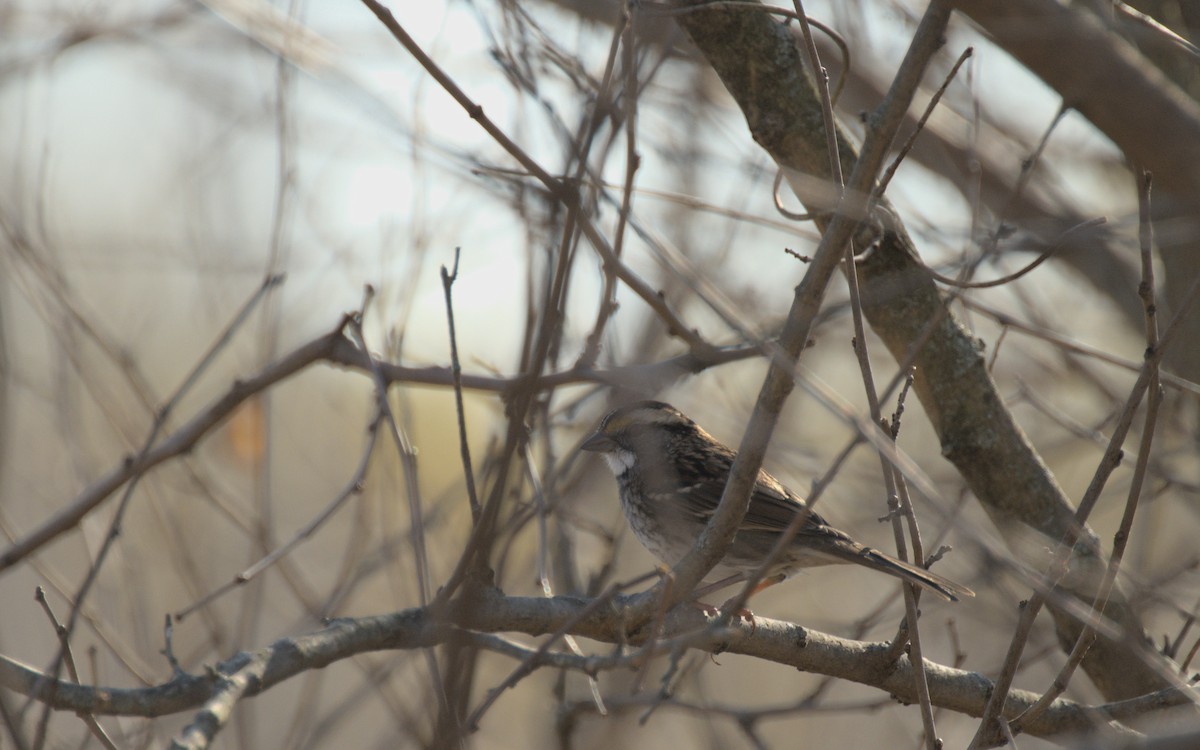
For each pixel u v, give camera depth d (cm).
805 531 965
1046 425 1435
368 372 930
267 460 977
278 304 1033
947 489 1266
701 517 1027
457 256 665
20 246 998
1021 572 579
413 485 702
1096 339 1491
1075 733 778
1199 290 610
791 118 895
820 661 775
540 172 678
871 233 883
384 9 688
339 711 891
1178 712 770
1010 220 1053
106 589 1067
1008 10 666
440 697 576
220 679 574
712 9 887
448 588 590
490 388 898
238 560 1245
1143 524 996
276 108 944
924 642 1384
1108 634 607
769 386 641
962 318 1031
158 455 932
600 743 1204
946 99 1398
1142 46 1039
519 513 799
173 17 1151
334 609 920
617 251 748
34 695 577
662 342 1155
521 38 834
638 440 1062
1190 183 664
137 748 850
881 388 1455
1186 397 1223
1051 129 727
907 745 1490
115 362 1040
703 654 1025
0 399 991
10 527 1043
